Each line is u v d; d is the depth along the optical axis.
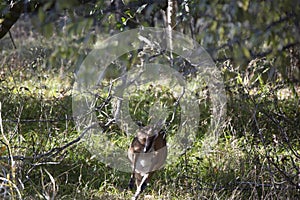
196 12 16.59
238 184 16.95
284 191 15.20
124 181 18.06
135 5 16.80
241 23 14.50
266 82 22.25
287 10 13.63
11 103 22.88
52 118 21.23
